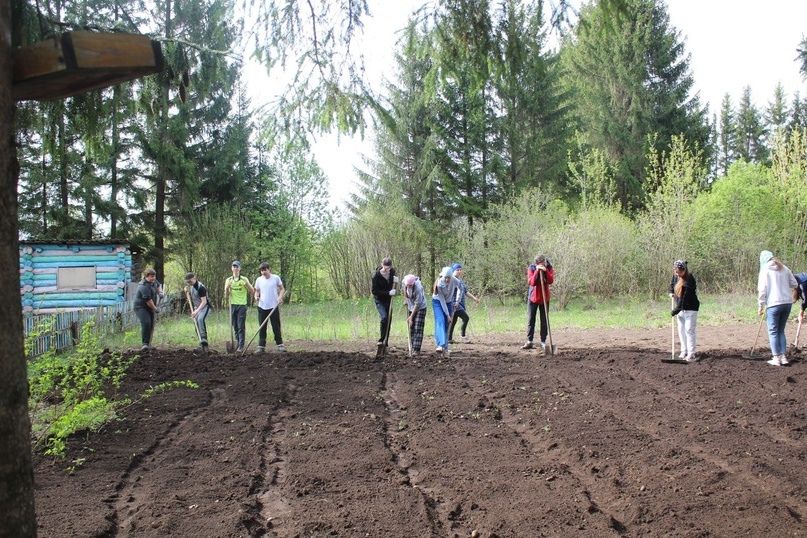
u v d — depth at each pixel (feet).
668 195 81.82
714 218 81.20
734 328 53.98
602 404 25.59
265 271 43.14
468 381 31.07
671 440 20.61
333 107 20.47
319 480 17.49
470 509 15.56
